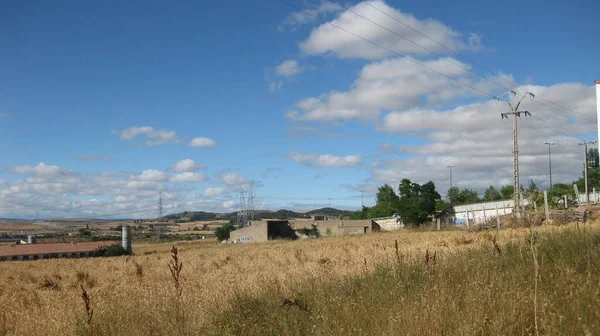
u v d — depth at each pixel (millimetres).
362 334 6664
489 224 50031
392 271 10242
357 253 30578
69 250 91562
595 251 9891
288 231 109312
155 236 185875
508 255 10883
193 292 13297
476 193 145625
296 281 11797
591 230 14469
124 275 31328
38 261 60531
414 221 96312
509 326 6008
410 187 98750
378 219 120188
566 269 7715
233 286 13359
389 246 35000
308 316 8383
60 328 9719
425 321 6355
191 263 37062
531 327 5977
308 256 33812
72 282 27531
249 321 9156
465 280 8242
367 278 10430
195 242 132625
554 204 51625
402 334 6266
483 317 6254
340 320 7305
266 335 8383
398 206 99500
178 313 8734
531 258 9797
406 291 8469
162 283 18531
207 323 8930
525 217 37812
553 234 13609
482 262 10078
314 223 120000
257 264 30375
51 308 12430
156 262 42969
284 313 8773
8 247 93188
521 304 6648
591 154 83062
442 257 11883
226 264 33688
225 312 9914
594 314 5840
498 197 131875
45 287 24984
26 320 10766
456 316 6375
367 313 7367
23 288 24234
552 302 6500
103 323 8844
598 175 107938
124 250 87812
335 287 9820
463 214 91625
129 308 9891
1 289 23125
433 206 97500
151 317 8992
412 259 11766
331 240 68062
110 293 15258
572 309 6039
